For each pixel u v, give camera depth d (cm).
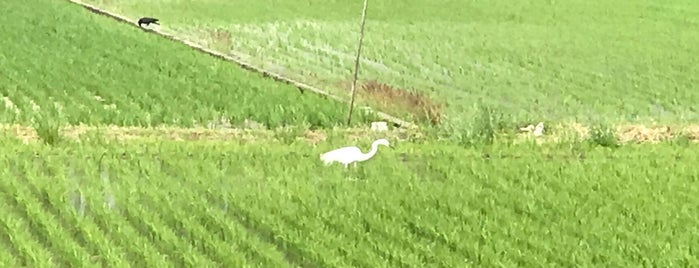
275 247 1770
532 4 4769
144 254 1708
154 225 1823
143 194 2008
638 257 1770
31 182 2045
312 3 4534
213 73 3134
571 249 1800
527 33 4091
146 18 3853
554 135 2678
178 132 2530
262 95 2891
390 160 2308
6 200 1959
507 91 3164
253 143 2433
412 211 1970
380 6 4538
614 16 4556
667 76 3441
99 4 4250
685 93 3222
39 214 1844
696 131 2784
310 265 1738
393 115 2822
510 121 2758
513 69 3459
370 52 3616
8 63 3089
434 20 4281
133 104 2712
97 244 1745
